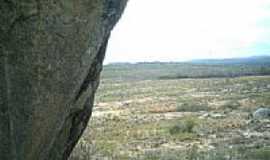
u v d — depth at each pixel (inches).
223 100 1791.3
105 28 263.7
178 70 6131.9
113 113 1499.8
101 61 306.3
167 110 1523.1
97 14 247.6
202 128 1044.5
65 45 229.1
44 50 218.4
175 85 3014.3
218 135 952.3
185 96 2074.3
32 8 207.9
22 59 209.8
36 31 212.4
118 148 802.2
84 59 246.1
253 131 996.6
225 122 1144.8
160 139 922.7
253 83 2790.4
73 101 271.3
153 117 1355.8
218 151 741.3
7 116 207.2
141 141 904.3
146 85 3164.4
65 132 282.4
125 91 2583.7
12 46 205.5
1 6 199.0
